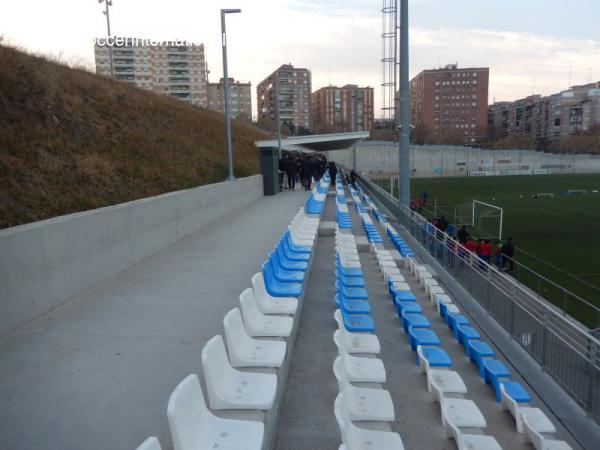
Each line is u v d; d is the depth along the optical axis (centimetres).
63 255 647
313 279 913
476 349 640
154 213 965
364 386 470
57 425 360
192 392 288
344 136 4594
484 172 7306
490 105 16950
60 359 474
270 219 1445
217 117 4259
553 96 13975
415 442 449
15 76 1168
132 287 730
